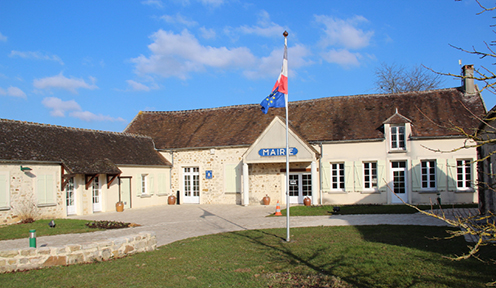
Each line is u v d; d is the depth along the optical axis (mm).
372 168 20422
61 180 17953
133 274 7684
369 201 20172
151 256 9312
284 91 11172
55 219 16766
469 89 20719
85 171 18219
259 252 9523
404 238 10500
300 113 24016
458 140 18797
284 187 21656
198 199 24375
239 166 23047
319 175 21141
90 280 7285
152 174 23547
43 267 8164
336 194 20719
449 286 6359
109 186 20578
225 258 8992
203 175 24000
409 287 6414
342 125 21672
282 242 10656
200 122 26531
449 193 18844
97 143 21266
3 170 15578
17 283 7066
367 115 21891
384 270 7434
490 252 8484
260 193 22141
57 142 18875
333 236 11203
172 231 13492
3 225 15258
